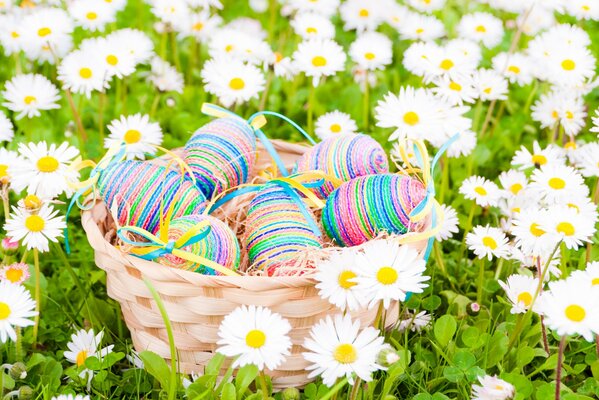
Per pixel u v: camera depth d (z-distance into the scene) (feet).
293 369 2.50
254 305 2.41
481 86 3.27
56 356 2.66
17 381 2.57
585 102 3.66
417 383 2.56
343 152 2.74
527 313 2.58
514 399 2.41
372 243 2.51
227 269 2.47
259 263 2.57
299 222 2.61
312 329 2.38
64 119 3.48
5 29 3.46
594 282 2.49
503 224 2.96
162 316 2.38
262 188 2.69
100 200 2.66
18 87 3.11
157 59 3.62
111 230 2.63
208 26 3.79
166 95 3.62
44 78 3.13
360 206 2.60
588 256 2.83
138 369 2.59
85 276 2.84
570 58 3.21
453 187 3.23
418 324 2.71
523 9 3.81
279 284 2.40
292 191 2.66
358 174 2.72
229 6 4.56
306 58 3.24
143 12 4.28
